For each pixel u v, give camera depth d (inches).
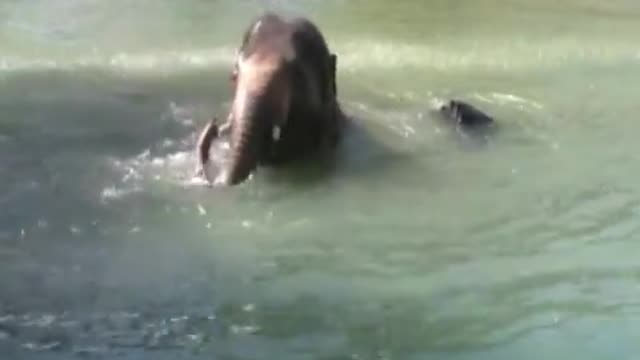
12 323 340.2
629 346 328.2
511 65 624.7
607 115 541.3
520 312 350.0
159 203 430.9
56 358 321.4
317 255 391.5
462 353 325.4
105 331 336.8
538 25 711.7
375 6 757.3
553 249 396.5
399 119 534.9
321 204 435.8
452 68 619.5
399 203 437.7
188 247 395.5
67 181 450.0
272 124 450.9
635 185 453.7
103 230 407.5
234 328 339.9
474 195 446.9
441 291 364.5
